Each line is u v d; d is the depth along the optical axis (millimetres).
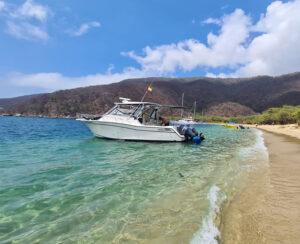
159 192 4527
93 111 170875
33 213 3482
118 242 2654
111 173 6051
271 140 18859
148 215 3408
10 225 3088
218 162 7934
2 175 5586
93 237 2779
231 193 4418
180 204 3852
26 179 5281
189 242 2617
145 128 13023
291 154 10031
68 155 8656
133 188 4781
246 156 9422
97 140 13844
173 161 8039
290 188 4723
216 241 2627
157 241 2658
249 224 3041
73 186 4844
